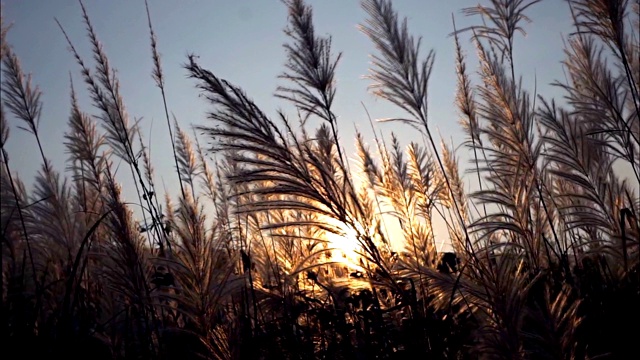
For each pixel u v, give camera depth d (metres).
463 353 1.73
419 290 1.83
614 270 1.89
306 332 1.85
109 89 2.39
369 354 1.74
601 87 2.06
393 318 1.85
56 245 2.07
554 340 1.60
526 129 2.00
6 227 1.79
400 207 2.20
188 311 1.79
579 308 1.77
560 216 2.14
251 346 1.79
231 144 1.71
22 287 1.79
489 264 1.65
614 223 1.96
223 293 1.77
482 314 1.70
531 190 1.87
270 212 2.09
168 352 1.92
